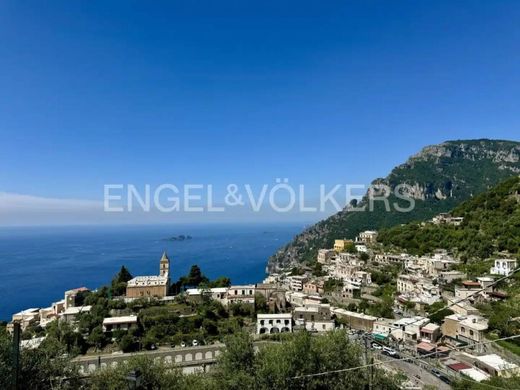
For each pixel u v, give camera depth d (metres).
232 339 38.78
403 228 157.25
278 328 76.94
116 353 65.94
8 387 27.80
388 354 62.56
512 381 40.69
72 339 67.62
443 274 96.69
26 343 35.19
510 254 99.56
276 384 33.53
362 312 88.88
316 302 93.56
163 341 71.12
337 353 36.84
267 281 141.88
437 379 51.44
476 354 57.91
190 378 38.00
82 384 35.38
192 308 83.81
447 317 69.62
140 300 88.44
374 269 119.81
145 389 34.31
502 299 76.06
